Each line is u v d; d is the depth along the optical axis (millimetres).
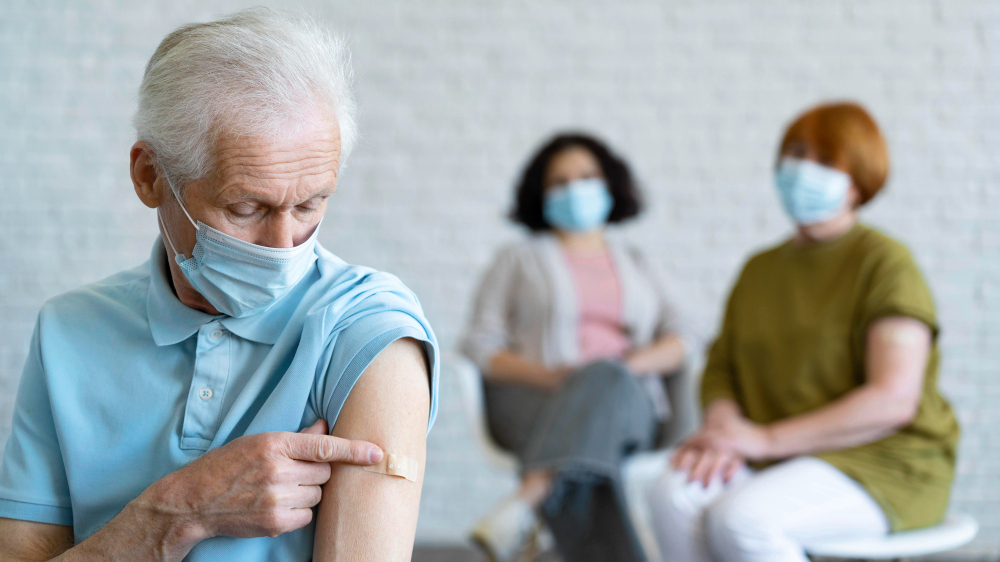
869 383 1762
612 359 2539
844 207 1937
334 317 861
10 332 3240
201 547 826
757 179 3248
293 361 850
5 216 3268
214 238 823
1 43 3273
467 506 3279
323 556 792
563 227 2719
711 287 3258
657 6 3264
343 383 829
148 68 843
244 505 781
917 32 3191
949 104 3180
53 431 935
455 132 3303
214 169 792
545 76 3289
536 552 2438
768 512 1598
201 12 3303
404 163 3307
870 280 1825
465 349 2594
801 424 1782
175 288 926
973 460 3139
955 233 3174
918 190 3184
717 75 3256
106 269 3283
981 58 3172
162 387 894
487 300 2660
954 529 1695
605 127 3283
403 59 3297
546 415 2258
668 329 2627
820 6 3225
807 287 1928
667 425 2467
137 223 3299
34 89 3279
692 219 3264
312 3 3281
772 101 3242
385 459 801
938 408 1804
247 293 859
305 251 856
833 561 2080
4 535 913
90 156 3285
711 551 1736
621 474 2178
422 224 3311
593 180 2693
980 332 3158
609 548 2186
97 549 815
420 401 844
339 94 845
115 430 890
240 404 855
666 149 3270
